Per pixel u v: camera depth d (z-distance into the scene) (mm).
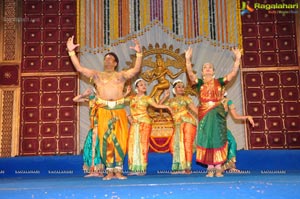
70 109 8031
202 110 4793
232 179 4000
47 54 8211
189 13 8133
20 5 8289
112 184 3803
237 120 7914
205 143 4668
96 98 4883
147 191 3545
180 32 8078
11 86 8062
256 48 8211
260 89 8078
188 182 3783
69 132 7934
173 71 7977
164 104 5844
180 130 5531
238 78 8109
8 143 7840
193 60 8016
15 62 8148
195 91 7812
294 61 8141
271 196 3328
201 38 8047
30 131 7926
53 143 7887
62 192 3551
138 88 5453
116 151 4652
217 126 4688
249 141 7852
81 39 8039
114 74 4883
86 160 5359
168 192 3512
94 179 4645
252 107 8016
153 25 8109
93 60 8023
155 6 8164
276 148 7840
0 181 4812
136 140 5289
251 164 6234
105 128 4688
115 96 4801
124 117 4820
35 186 3760
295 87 8062
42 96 8070
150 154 6324
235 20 8086
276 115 7977
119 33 8070
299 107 7992
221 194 3430
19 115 7957
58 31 8250
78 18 8094
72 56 4879
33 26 8258
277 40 8211
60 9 8297
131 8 8148
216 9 8133
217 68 8000
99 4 8148
